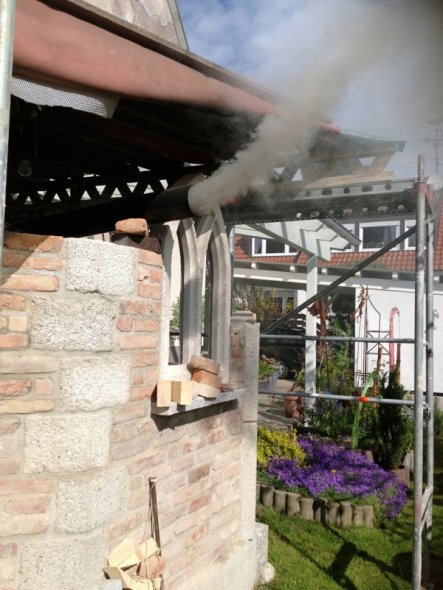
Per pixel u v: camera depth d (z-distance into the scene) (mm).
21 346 2707
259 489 6426
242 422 4590
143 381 3266
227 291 4645
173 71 3193
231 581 4227
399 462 7363
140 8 5562
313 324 10203
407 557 5309
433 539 5715
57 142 4523
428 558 4855
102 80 2756
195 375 3996
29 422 2713
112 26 2969
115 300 2996
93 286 2865
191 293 4359
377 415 7766
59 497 2742
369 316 14086
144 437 3295
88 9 2811
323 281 14703
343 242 11883
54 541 2730
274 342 17422
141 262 3209
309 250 10359
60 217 4141
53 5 2738
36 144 4266
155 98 3029
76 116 3859
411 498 6828
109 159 4938
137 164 4945
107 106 2930
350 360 11781
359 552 5375
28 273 2727
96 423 2848
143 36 3086
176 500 3666
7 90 1808
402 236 5766
